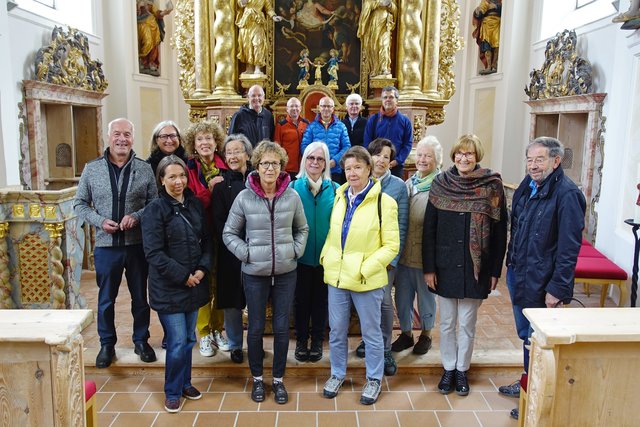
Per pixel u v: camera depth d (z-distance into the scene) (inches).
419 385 131.0
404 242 129.3
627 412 79.7
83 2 305.0
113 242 128.0
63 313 84.0
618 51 189.5
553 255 110.2
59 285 166.4
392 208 116.4
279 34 279.7
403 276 137.7
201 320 138.7
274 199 115.0
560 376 77.9
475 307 122.5
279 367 122.3
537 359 78.5
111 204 127.7
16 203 162.2
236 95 267.0
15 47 237.5
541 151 108.1
